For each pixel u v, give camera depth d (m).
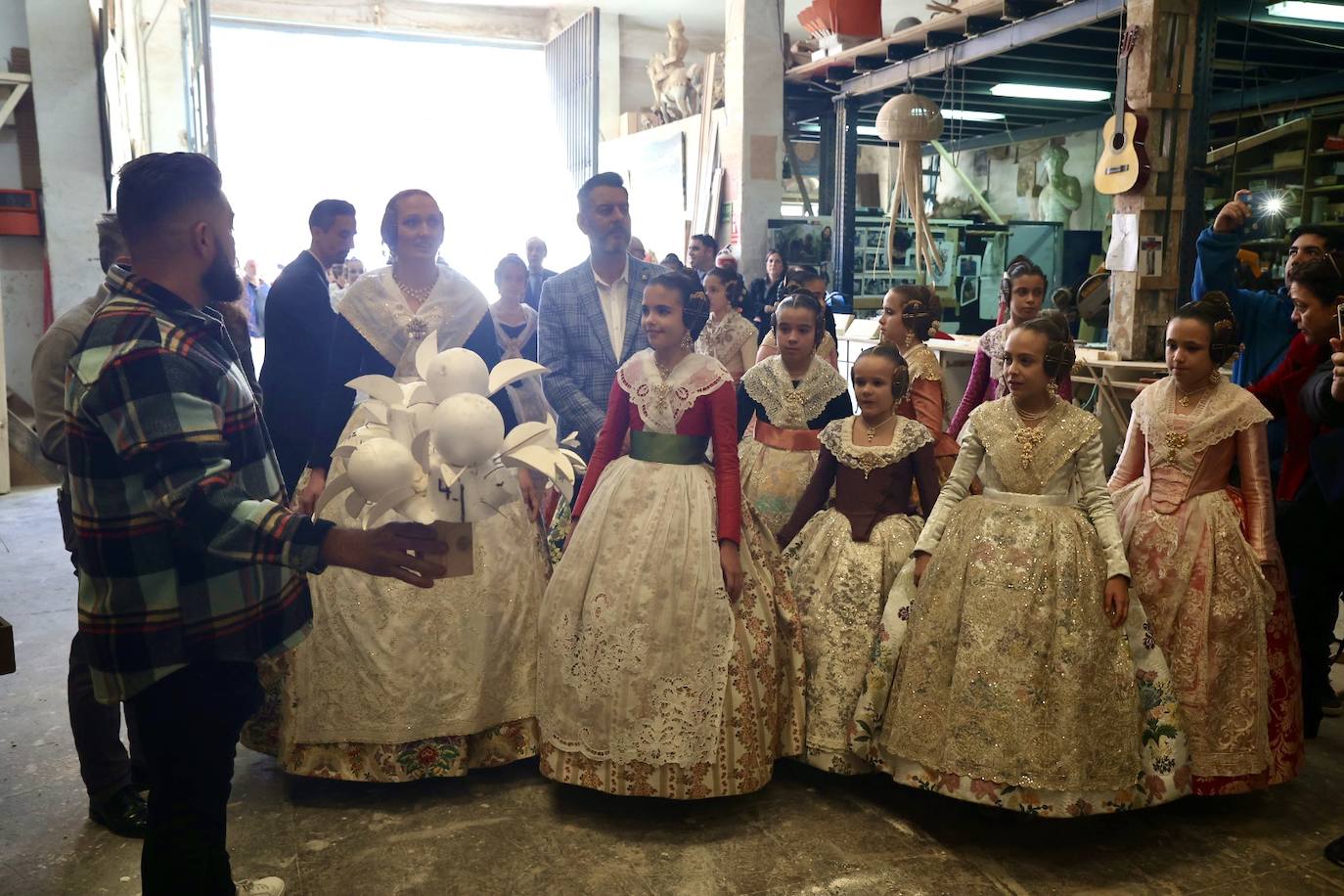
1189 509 2.86
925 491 3.05
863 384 3.05
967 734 2.55
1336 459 3.09
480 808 2.82
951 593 2.70
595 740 2.70
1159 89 5.56
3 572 5.16
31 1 7.61
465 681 2.82
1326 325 3.22
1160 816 2.81
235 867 2.52
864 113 11.59
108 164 7.98
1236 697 2.73
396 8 17.05
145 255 1.79
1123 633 2.60
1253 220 8.51
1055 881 2.47
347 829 2.71
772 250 9.87
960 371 7.60
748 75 9.61
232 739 1.96
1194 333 2.87
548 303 3.60
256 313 14.41
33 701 3.56
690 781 2.67
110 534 1.74
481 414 1.86
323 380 3.49
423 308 3.00
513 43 18.12
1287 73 9.16
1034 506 2.71
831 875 2.49
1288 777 2.79
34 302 8.05
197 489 1.67
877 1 8.91
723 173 10.29
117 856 2.60
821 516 3.17
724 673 2.69
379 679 2.77
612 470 2.92
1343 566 3.21
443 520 1.87
